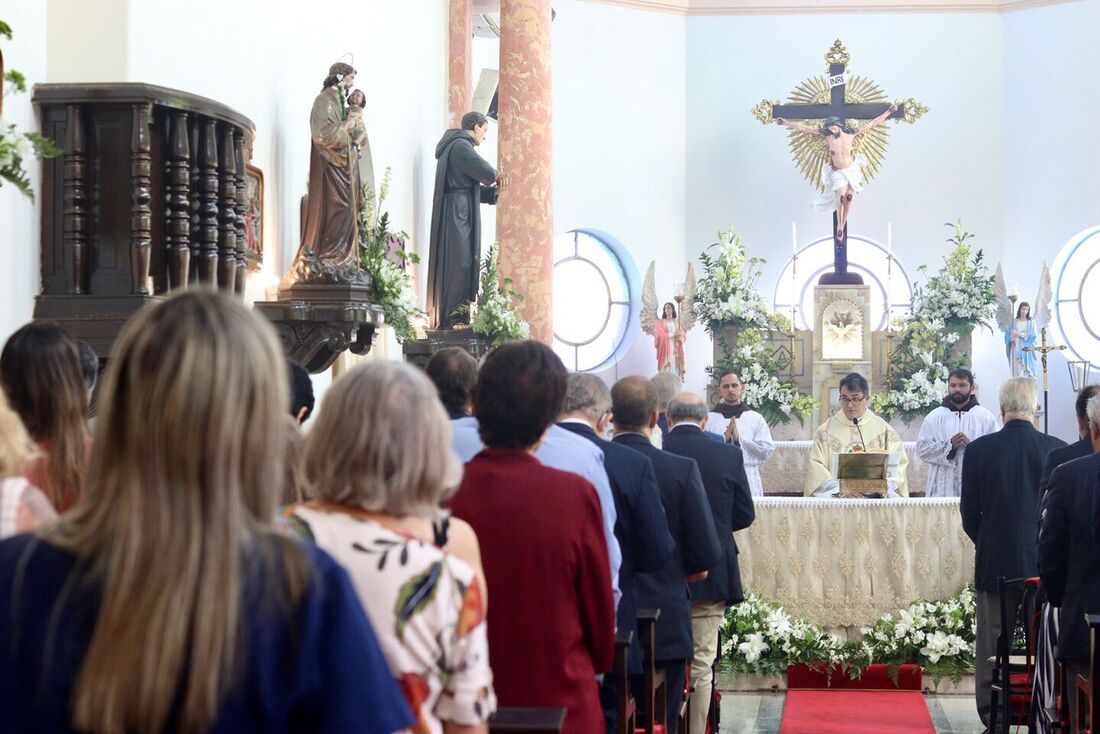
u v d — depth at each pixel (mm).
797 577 8648
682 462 5320
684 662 5402
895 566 8570
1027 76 17984
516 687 3193
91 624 1457
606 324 18172
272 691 1466
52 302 5141
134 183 5168
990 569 7164
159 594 1444
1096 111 17375
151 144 5285
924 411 16562
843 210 17172
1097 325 17438
